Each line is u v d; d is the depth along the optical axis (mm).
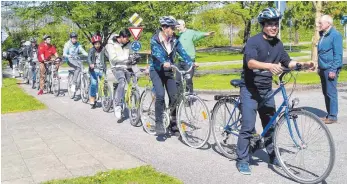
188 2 18312
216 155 5535
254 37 4578
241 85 4824
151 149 5926
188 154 5617
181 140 6367
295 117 4500
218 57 33094
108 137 6742
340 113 8070
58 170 4977
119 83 7746
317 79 13391
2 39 18266
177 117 6074
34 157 5570
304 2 17672
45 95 12477
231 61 27969
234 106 5250
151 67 6180
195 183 4492
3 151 5938
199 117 5785
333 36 6980
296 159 4680
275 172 4801
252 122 4730
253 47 4527
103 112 9125
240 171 4781
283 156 4711
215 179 4609
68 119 8281
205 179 4613
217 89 11594
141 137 6668
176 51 6102
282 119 4629
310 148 4602
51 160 5398
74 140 6430
